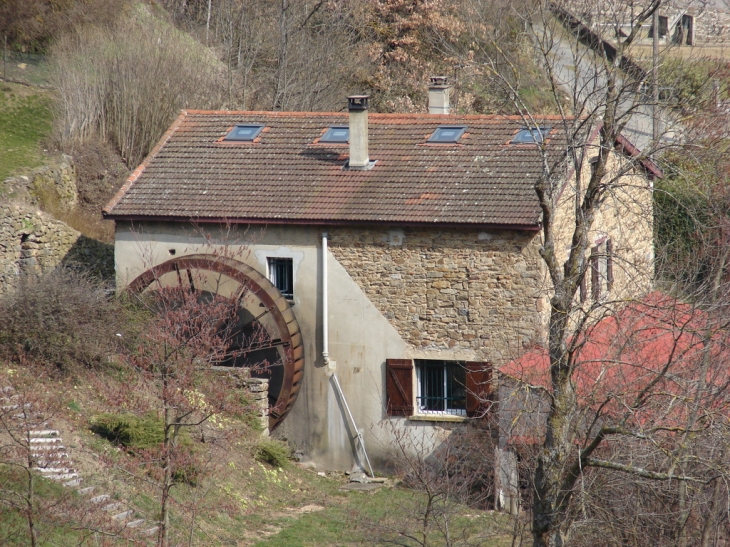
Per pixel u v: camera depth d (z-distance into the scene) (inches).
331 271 2573.8
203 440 2196.1
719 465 1501.0
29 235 2930.6
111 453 2076.8
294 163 2743.6
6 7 3740.2
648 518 1691.7
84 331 2346.2
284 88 4128.9
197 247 2669.8
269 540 2066.9
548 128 2623.0
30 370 2240.4
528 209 2391.7
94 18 3912.4
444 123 2753.4
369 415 2573.8
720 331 1605.6
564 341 1606.8
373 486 2479.1
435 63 4315.9
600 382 1696.6
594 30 1740.9
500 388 2267.5
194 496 1942.7
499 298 2431.1
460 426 2481.5
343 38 4448.8
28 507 1572.3
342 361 2586.1
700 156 1940.2
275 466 2487.7
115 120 3668.8
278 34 4328.3
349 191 2598.4
